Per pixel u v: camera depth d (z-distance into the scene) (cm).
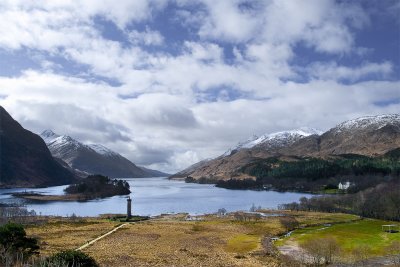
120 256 11819
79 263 7631
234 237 16388
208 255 12388
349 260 11812
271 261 11469
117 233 17450
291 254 12706
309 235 16625
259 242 14888
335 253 12519
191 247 14012
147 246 14088
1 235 8738
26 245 9106
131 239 15762
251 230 18425
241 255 12312
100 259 11256
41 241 14512
